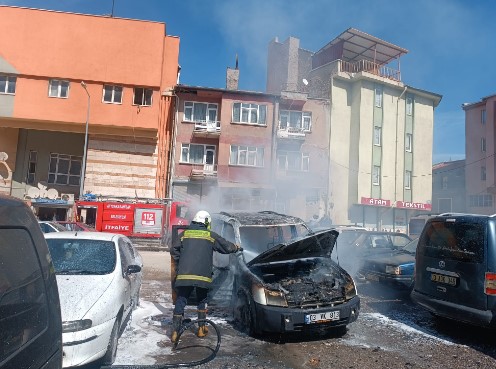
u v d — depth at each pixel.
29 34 23.81
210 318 6.08
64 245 5.34
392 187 31.20
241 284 5.56
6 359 1.51
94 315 3.94
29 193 25.48
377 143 30.98
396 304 7.36
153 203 21.09
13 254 1.75
